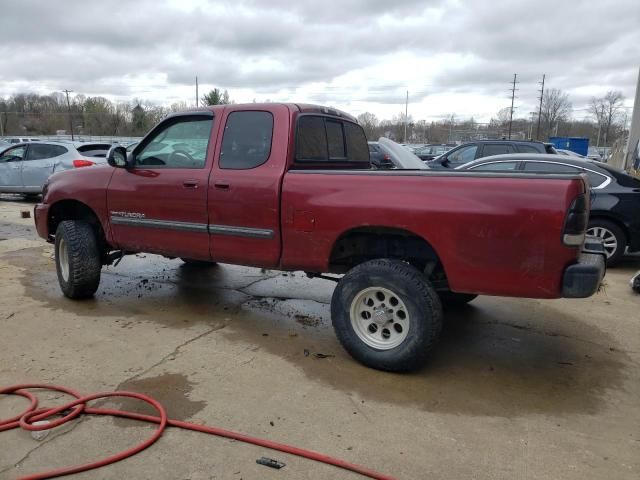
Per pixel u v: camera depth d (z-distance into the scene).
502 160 8.01
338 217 3.96
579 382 3.90
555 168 7.68
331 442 3.04
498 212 3.43
